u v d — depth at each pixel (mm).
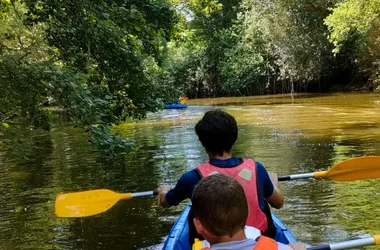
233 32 30844
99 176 7918
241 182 2807
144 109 7852
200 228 1830
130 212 5820
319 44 25906
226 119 2910
